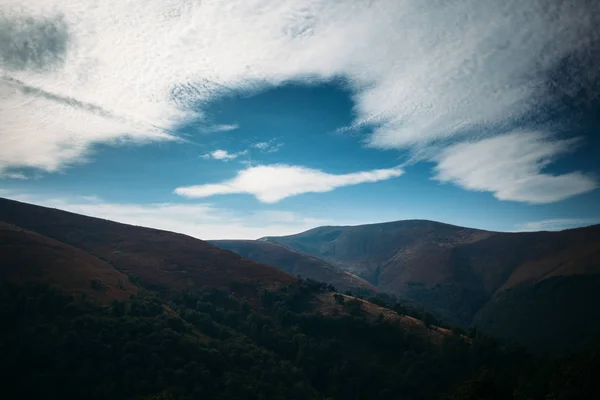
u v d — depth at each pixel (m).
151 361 54.03
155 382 51.50
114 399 48.53
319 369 72.75
